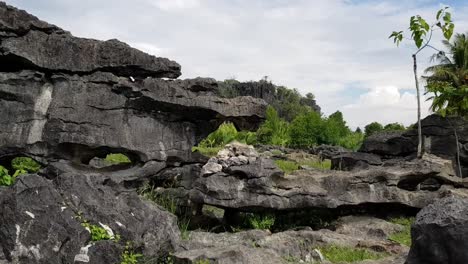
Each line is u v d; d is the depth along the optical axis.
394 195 11.95
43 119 10.24
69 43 10.33
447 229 6.05
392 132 18.41
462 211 6.18
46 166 10.38
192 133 11.60
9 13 9.80
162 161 11.14
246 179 10.91
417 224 6.40
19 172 9.70
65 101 10.30
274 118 45.56
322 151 33.28
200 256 7.25
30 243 5.91
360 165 15.54
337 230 10.73
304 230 10.31
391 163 15.39
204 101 11.14
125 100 10.70
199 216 11.16
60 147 10.30
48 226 6.08
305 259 8.45
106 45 10.53
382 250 8.84
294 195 11.11
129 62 10.63
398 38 13.55
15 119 10.09
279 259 7.82
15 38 9.88
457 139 16.52
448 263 6.02
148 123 11.03
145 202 8.02
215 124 11.78
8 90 9.99
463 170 17.20
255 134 43.69
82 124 10.36
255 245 8.84
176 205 11.06
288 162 25.77
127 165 11.34
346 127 51.75
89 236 6.39
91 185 7.35
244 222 11.09
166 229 7.56
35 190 6.39
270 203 10.82
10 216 5.99
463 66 32.56
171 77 11.23
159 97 10.77
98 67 10.50
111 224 6.87
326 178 11.69
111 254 6.45
